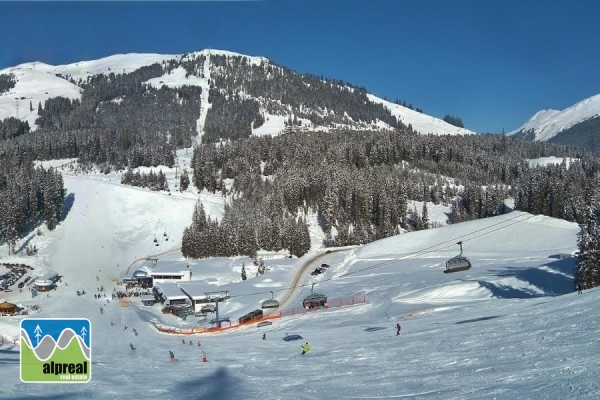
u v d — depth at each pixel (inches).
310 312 2997.0
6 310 3250.5
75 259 5457.7
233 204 6683.1
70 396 1160.2
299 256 5324.8
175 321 3341.5
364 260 4788.4
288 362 1565.0
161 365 1706.4
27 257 5398.6
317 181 6963.6
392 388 979.3
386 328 2048.5
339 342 1854.1
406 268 4133.9
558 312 1470.2
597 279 2353.6
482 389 849.5
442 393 876.0
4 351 1971.0
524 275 2938.0
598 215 2477.9
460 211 7367.1
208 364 1690.5
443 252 4557.1
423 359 1240.2
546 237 4505.4
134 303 3836.1
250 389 1179.9
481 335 1389.0
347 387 1055.6
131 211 6732.3
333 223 6392.7
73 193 7037.4
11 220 5595.5
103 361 1818.4
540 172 6678.2
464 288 2896.2
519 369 944.3
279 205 6692.9
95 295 4084.6
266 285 4111.7
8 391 1182.3
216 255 5374.0
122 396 1168.8
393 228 6259.8
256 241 5354.3
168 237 6245.1
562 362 928.3
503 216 5172.2
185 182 7711.6
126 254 5698.8
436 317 2091.5
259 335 2511.1
